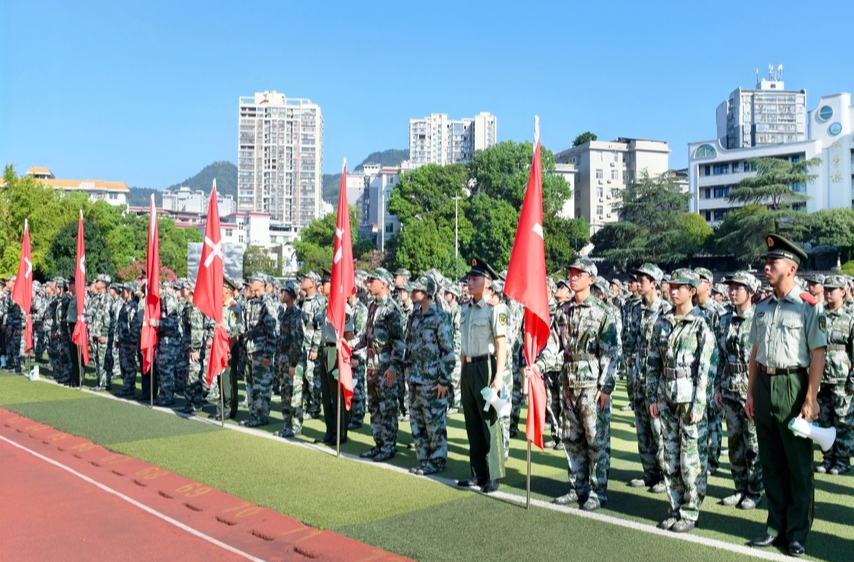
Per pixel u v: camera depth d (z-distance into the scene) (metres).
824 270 54.50
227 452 8.48
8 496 6.75
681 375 5.76
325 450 8.69
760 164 51.88
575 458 6.50
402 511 6.17
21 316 16.47
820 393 7.83
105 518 6.09
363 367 10.38
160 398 12.16
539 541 5.40
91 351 14.29
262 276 10.77
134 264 47.97
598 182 89.12
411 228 57.41
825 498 6.71
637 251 55.06
